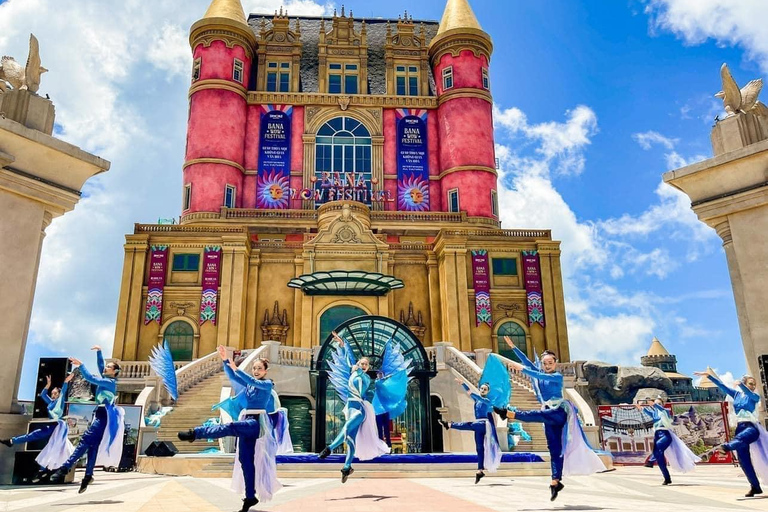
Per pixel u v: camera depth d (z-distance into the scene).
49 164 11.59
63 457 10.70
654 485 11.87
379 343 23.42
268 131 47.06
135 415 19.25
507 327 38.47
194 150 44.31
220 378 25.66
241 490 7.12
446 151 47.41
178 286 37.03
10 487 10.50
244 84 47.38
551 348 37.78
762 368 10.35
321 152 47.38
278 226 41.97
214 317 36.56
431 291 39.47
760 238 11.30
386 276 34.44
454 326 37.47
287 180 46.09
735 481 12.70
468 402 25.55
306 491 10.32
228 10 48.50
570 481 13.33
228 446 20.23
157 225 38.19
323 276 34.41
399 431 22.64
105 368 9.38
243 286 37.47
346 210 39.38
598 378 44.69
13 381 10.93
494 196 46.38
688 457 12.20
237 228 38.25
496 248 39.75
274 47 50.09
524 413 7.96
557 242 39.84
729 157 11.48
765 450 9.26
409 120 48.81
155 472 17.19
